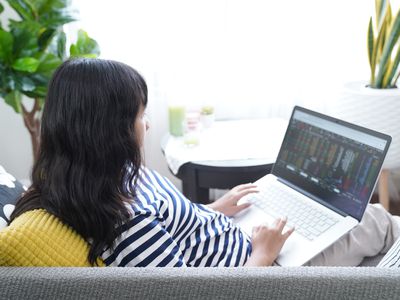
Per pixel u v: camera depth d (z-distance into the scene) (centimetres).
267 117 225
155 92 215
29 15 175
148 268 71
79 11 198
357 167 115
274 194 131
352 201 113
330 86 217
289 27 207
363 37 208
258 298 66
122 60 209
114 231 84
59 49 181
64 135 83
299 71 215
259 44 211
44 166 87
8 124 229
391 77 183
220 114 224
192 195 167
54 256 79
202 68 214
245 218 126
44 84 169
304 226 115
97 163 84
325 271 68
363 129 117
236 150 170
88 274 68
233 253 107
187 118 194
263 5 204
